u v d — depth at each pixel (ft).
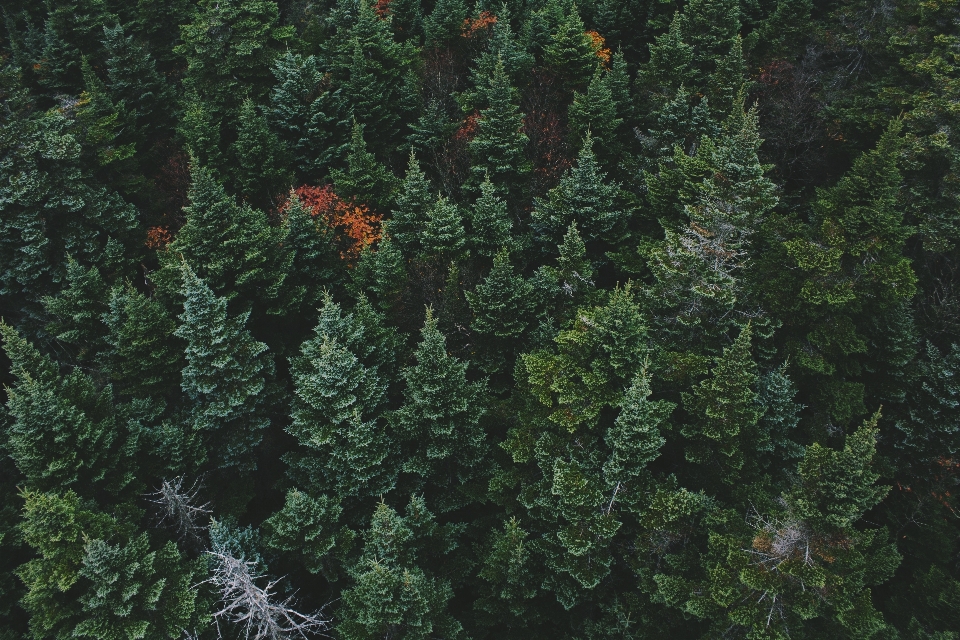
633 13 114.93
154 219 99.81
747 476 57.47
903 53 85.92
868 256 65.10
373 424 61.77
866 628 43.68
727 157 63.05
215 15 105.91
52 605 50.26
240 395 68.08
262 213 84.53
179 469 67.21
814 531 45.29
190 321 64.85
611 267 87.20
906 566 66.33
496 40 105.70
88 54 109.81
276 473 81.66
